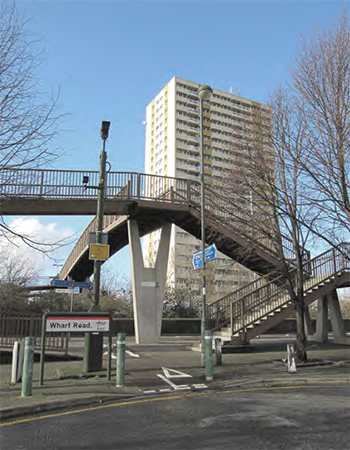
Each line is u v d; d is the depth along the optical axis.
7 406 6.64
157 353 14.83
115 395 7.79
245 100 94.19
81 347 16.69
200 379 9.77
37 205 16.62
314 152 11.55
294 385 9.40
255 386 9.23
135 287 18.75
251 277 41.59
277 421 5.99
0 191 9.80
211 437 5.21
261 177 12.84
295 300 12.94
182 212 18.34
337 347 18.27
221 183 15.79
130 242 18.97
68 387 8.36
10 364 12.12
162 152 92.12
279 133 12.62
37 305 30.06
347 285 19.20
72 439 5.18
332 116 11.02
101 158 10.99
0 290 26.78
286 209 12.83
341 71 11.06
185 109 89.94
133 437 5.24
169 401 7.52
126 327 25.02
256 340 22.59
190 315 31.52
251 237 16.75
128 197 17.22
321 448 4.74
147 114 102.62
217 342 12.32
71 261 30.16
